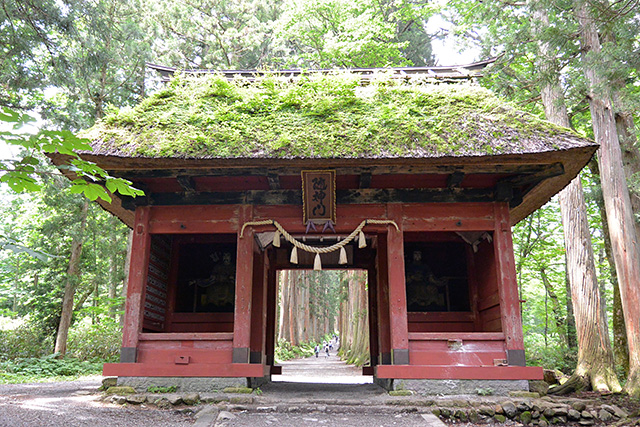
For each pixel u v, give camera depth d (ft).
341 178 28.22
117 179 11.48
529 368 25.64
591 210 55.01
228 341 27.17
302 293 148.97
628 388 28.48
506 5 40.96
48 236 56.13
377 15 73.72
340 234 28.86
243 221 28.73
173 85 32.48
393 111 28.17
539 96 40.98
